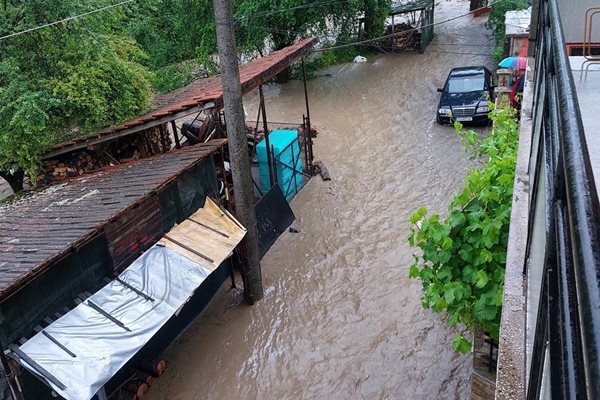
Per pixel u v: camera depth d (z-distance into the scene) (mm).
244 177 7762
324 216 10953
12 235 6160
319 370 7215
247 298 8508
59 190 7797
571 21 5699
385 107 16562
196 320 8375
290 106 17516
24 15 8477
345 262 9383
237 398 6969
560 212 1088
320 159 13570
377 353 7359
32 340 5379
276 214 9461
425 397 6617
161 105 10242
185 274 6785
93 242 6156
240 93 7398
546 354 1292
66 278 5836
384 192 11633
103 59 8820
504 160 4355
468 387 6645
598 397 525
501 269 4145
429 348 7316
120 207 6324
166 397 7043
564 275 896
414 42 21516
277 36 18500
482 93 14500
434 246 4570
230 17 6934
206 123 10211
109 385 6500
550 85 1803
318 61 21094
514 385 2012
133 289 6348
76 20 8555
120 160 9812
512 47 13812
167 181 6973
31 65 8539
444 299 4480
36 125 7930
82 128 9000
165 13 17750
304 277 9109
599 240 698
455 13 27578
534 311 1914
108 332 5723
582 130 1003
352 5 18281
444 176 11961
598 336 583
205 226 7742
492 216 4297
